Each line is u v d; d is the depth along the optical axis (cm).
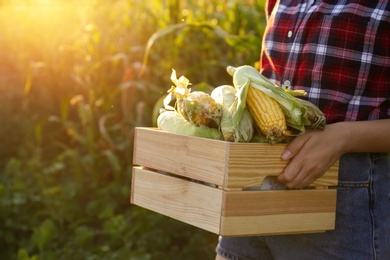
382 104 176
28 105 540
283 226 168
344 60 175
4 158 510
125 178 449
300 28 182
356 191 178
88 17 472
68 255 390
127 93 438
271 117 160
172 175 179
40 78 529
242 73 165
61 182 470
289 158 165
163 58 458
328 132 167
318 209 173
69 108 518
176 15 449
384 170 179
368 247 178
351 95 176
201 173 164
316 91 178
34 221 428
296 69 183
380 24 172
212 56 434
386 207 180
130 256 374
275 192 166
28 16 551
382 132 170
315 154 166
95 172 452
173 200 174
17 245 416
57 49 504
